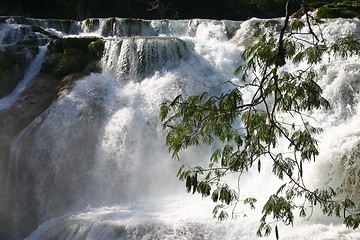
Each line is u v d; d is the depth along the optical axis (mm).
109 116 13477
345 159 9469
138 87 14219
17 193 12820
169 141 4641
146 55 14781
